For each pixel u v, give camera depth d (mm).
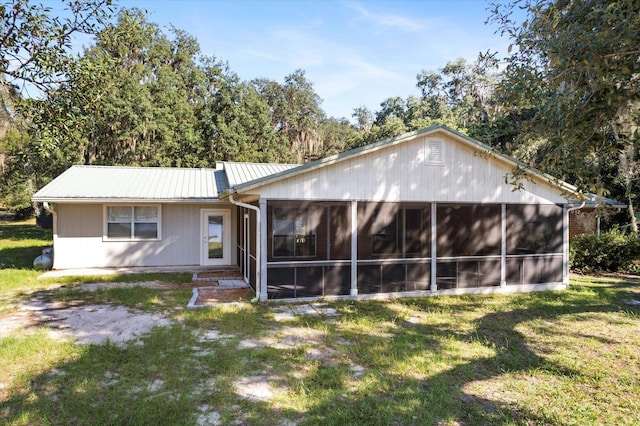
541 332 6625
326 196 8609
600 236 13289
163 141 24719
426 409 3924
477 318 7484
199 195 12898
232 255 13781
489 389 4457
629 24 3357
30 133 6168
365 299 8969
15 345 5410
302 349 5578
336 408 3891
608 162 12609
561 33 4141
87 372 4629
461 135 9383
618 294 9688
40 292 9219
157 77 26516
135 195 12383
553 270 10453
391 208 9297
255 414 3771
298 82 36562
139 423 3555
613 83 3881
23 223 32094
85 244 12852
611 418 3836
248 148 27672
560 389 4484
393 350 5594
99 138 22734
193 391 4227
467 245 9898
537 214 10391
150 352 5312
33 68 5449
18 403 3877
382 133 29047
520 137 5309
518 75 4727
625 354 5617
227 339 5934
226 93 27656
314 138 36125
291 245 8727
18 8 5008
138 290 9328
